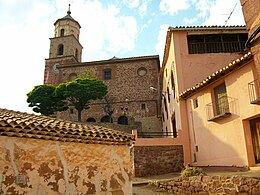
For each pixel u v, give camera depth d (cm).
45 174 614
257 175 857
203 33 1823
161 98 3256
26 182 583
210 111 1444
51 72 4194
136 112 3553
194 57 1806
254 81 1150
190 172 1072
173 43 1842
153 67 3734
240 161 1199
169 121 2414
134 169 1520
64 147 660
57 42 4441
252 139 1189
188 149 1603
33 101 3275
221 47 1853
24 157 592
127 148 790
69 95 3145
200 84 1484
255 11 619
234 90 1272
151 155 1567
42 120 727
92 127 821
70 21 4688
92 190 680
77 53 4631
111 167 734
